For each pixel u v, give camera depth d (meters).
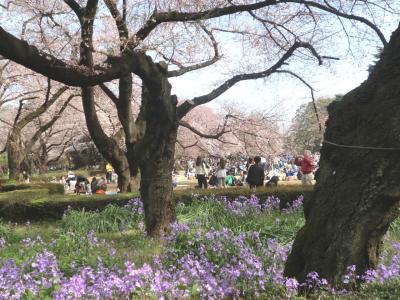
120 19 10.66
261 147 23.53
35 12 13.88
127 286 4.39
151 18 9.70
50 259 5.96
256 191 13.68
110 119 23.22
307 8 11.40
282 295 4.71
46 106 20.27
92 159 49.41
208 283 4.73
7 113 30.80
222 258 6.20
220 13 9.05
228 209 10.88
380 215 4.35
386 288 4.42
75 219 11.02
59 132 36.12
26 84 21.52
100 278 4.63
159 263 6.11
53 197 14.22
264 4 8.90
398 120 4.18
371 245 4.52
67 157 51.16
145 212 9.19
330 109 4.80
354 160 4.38
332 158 4.59
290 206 12.61
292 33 11.91
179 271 5.20
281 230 8.55
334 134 4.61
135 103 23.70
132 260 6.77
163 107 8.80
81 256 6.72
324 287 4.49
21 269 5.41
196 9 11.31
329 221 4.55
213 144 28.64
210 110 29.98
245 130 20.66
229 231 7.27
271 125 21.97
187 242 6.84
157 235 8.91
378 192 4.25
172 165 9.19
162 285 4.45
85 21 9.09
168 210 9.09
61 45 12.91
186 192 13.77
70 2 9.29
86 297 4.38
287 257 5.43
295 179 36.25
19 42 5.75
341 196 4.48
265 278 5.11
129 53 7.95
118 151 14.37
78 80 6.48
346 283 4.46
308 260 4.69
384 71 4.39
